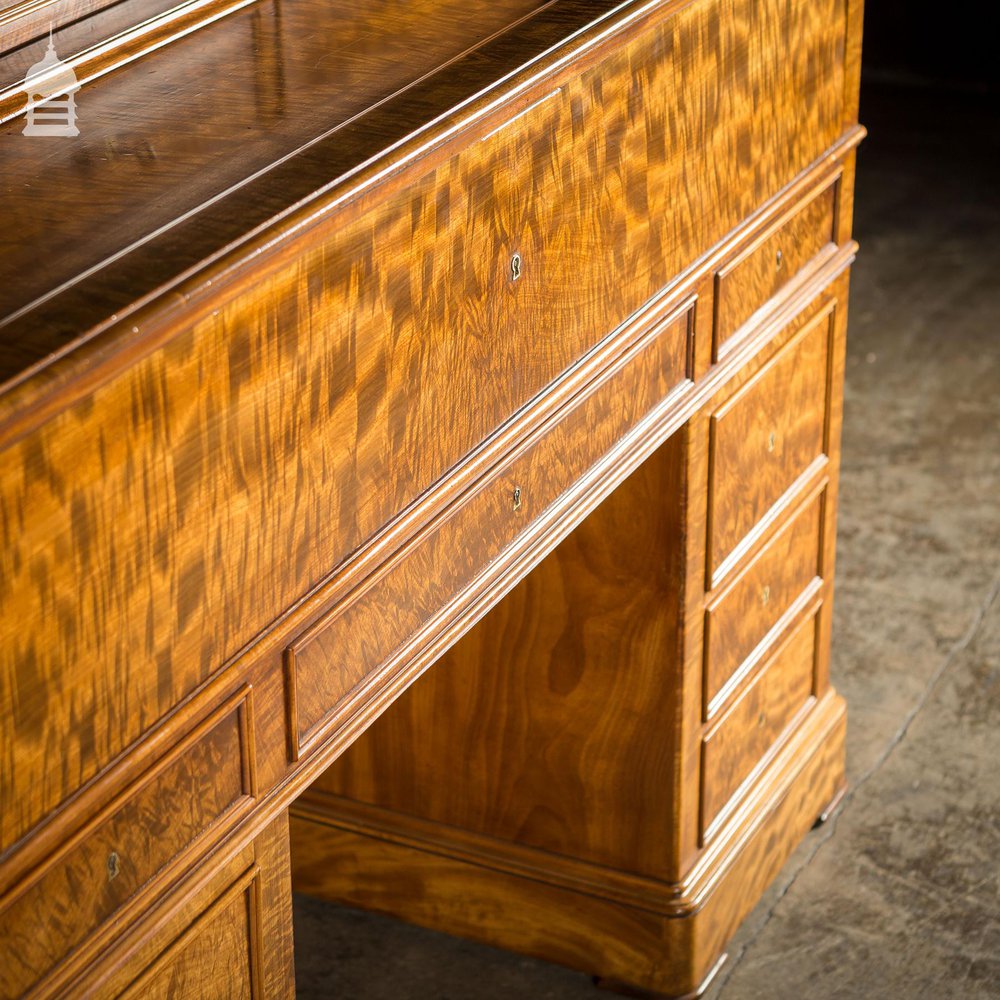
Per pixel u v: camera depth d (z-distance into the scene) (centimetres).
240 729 155
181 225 144
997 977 274
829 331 281
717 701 265
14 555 123
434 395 172
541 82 176
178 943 154
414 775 279
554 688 260
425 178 163
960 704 346
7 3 185
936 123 692
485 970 279
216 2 206
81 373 123
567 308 195
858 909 291
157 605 139
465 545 185
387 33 198
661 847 264
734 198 231
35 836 131
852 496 428
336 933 288
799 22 239
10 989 133
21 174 159
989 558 399
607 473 212
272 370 147
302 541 156
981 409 470
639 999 273
